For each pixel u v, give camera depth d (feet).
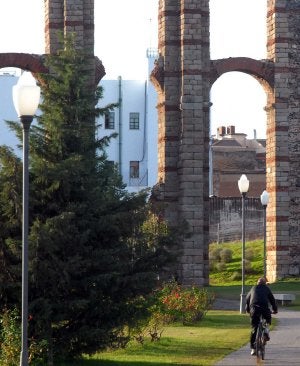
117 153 389.60
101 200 107.45
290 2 241.55
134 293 108.47
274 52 240.12
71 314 106.32
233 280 261.24
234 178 437.58
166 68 228.43
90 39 220.84
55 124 107.24
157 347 122.93
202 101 226.79
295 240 237.86
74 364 109.09
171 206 226.58
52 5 220.64
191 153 224.94
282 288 223.30
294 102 240.32
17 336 100.83
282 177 237.86
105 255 106.22
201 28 228.43
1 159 104.63
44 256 103.81
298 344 124.77
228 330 142.10
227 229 335.26
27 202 87.61
